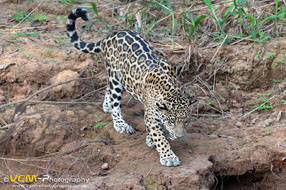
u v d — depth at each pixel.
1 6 18.14
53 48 15.40
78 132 12.74
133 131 12.65
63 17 17.44
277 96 13.77
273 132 12.51
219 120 13.46
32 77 14.33
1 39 15.64
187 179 10.66
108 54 12.60
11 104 12.84
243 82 14.38
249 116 13.39
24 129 12.44
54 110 13.17
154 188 10.73
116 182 10.77
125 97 14.50
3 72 14.19
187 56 14.64
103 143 12.26
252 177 12.29
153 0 17.28
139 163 11.38
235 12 14.94
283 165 11.94
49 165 11.84
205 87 14.50
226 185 12.40
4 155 12.41
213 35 15.59
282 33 15.35
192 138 12.41
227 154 11.79
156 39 15.84
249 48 14.52
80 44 13.38
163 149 11.14
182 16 16.89
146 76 11.17
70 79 13.64
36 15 17.62
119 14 17.59
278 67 14.20
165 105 10.48
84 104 13.84
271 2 16.89
